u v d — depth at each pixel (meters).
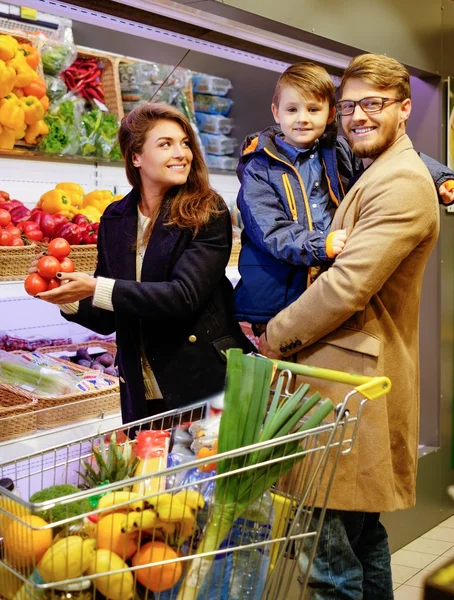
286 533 1.43
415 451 2.15
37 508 1.15
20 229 2.57
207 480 1.27
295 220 2.14
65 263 2.05
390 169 1.93
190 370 2.17
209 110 3.92
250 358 1.38
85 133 3.28
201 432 1.56
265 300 2.13
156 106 2.12
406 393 2.06
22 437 2.43
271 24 2.63
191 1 2.38
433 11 3.45
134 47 3.71
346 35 2.93
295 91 2.12
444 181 2.34
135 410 2.21
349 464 1.99
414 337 2.12
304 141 2.16
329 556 2.01
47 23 3.26
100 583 1.24
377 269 1.88
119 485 1.20
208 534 1.32
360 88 2.00
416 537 3.56
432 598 0.83
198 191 2.15
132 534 1.27
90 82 3.42
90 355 3.30
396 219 1.87
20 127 2.95
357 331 2.00
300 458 1.38
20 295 2.46
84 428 2.60
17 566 1.25
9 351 3.06
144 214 2.23
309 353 2.05
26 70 2.98
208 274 2.10
